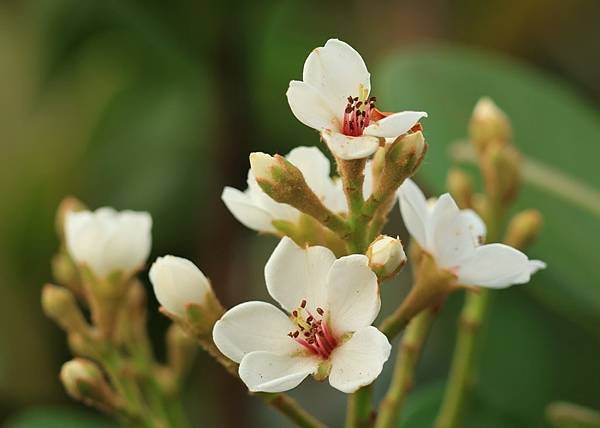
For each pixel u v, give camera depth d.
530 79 0.28
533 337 0.27
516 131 0.28
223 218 0.29
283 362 0.21
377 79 0.29
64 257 0.25
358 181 0.21
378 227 0.22
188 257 0.30
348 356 0.21
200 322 0.22
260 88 0.30
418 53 0.28
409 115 0.20
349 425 0.22
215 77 0.29
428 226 0.22
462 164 0.27
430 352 0.30
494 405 0.27
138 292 0.25
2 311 0.30
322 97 0.21
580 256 0.26
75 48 0.30
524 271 0.21
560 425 0.24
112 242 0.24
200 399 0.30
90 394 0.24
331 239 0.22
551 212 0.27
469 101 0.28
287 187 0.21
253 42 0.29
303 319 0.21
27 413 0.27
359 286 0.21
